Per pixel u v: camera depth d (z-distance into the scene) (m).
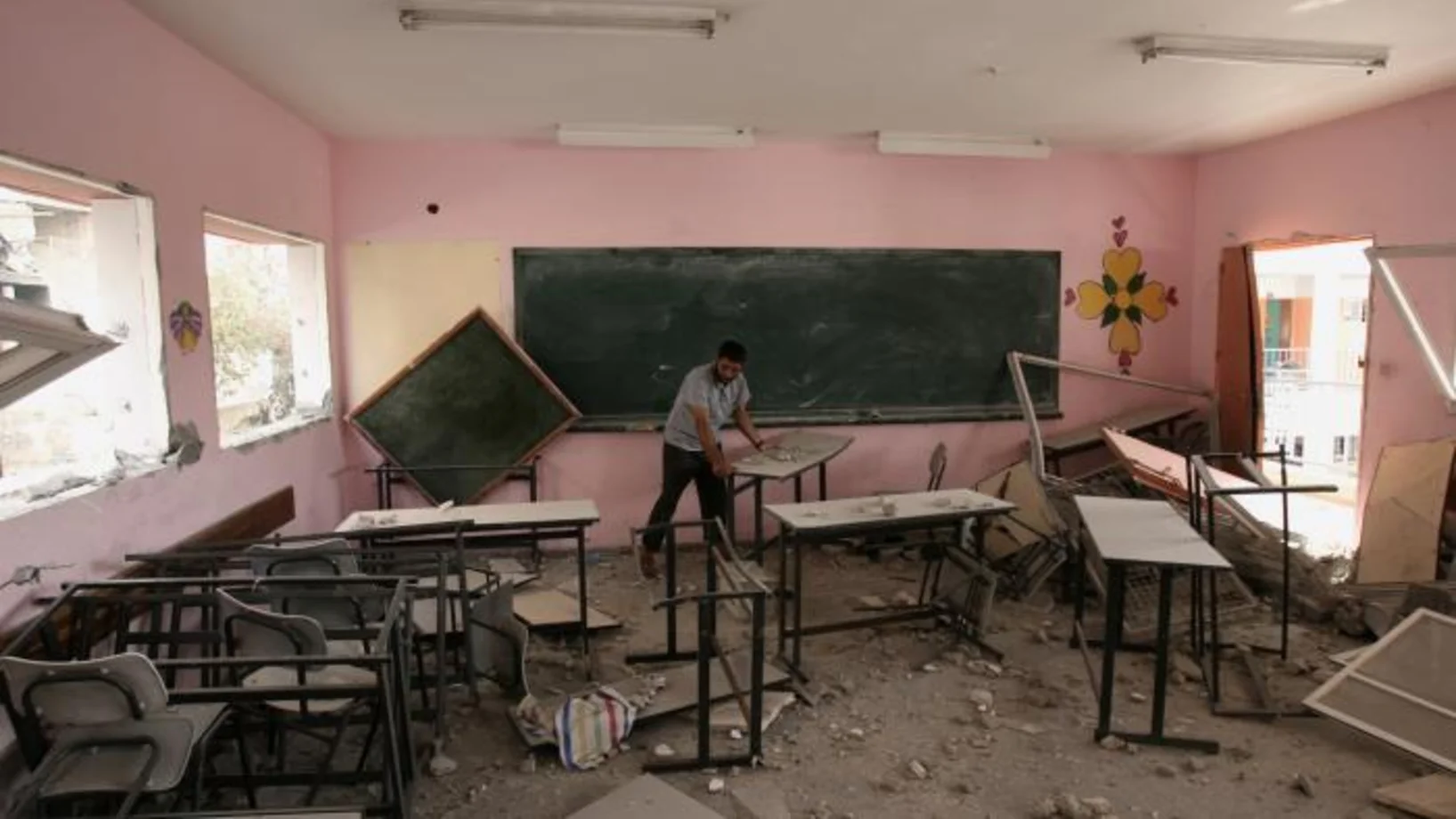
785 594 3.74
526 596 4.29
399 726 2.50
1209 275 5.73
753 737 2.77
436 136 4.97
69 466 2.80
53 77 2.41
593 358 5.27
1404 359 4.36
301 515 4.37
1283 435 7.39
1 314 1.26
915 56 3.57
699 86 4.02
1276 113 4.57
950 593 3.94
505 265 5.15
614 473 5.34
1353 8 3.05
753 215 5.33
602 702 2.95
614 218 5.21
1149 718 3.09
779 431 5.48
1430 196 4.20
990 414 5.69
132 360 2.95
